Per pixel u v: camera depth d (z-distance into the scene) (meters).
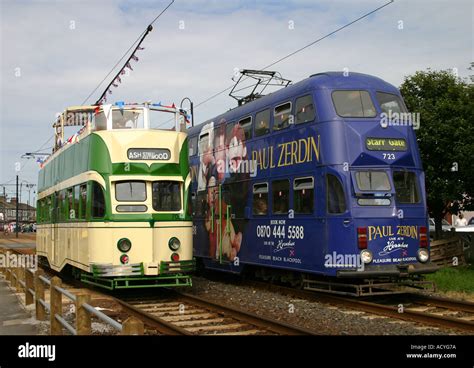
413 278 12.97
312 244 12.62
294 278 14.10
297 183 13.29
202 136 19.12
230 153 16.83
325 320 10.41
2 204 118.81
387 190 12.19
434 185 18.59
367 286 11.81
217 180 17.66
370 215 11.98
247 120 15.91
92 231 13.14
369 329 9.55
